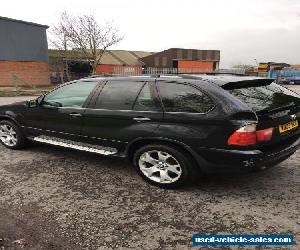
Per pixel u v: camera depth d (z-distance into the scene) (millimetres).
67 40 35531
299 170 4797
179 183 4070
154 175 4316
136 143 4352
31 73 29188
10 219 3445
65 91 5125
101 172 4797
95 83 4828
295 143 4105
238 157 3584
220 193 4047
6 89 24453
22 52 28188
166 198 3934
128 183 4391
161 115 4039
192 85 3928
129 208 3688
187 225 3328
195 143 3805
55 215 3529
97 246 2980
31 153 5742
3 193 4082
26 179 4539
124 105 4406
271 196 3945
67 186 4297
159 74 4438
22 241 3051
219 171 3816
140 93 4316
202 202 3818
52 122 5246
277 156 3766
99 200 3887
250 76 4449
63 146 5145
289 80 41031
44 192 4109
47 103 5332
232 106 3613
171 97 4043
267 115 3631
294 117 4055
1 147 6152
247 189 4152
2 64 26578
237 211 3600
